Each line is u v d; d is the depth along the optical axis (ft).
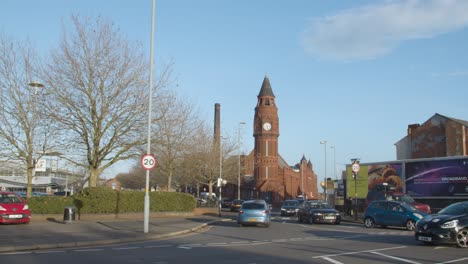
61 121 89.76
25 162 93.09
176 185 226.17
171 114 114.42
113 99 93.04
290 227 85.30
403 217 78.48
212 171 182.29
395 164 125.59
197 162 170.09
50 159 98.68
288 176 333.83
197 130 169.99
